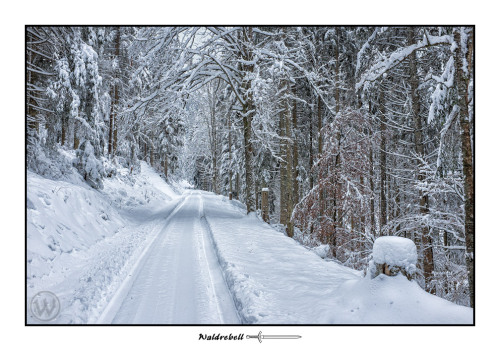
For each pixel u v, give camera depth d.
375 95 14.77
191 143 55.72
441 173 8.51
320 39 16.98
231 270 6.73
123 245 9.71
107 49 23.47
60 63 15.45
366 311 4.45
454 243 11.64
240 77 18.50
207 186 65.94
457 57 6.22
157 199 26.70
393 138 15.55
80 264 7.50
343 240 12.52
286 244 10.06
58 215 8.84
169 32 15.28
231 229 12.56
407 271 4.73
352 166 12.20
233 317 4.97
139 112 16.47
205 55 16.38
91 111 16.67
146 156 47.38
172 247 9.80
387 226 11.39
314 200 12.70
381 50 14.96
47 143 15.16
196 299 5.65
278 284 6.05
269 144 18.27
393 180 17.22
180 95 15.17
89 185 16.34
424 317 4.24
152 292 5.96
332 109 17.09
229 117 26.36
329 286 5.82
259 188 25.20
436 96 8.01
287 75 15.23
